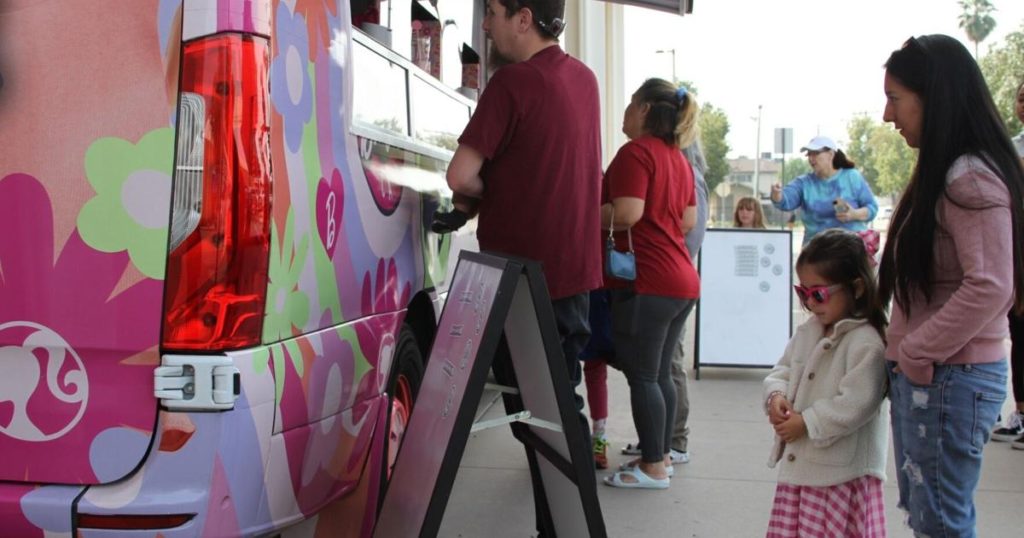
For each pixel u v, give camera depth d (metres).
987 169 2.69
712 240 8.36
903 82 2.85
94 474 2.41
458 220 3.91
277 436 2.57
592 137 3.88
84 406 2.41
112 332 2.39
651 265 4.75
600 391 5.38
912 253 2.80
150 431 2.39
